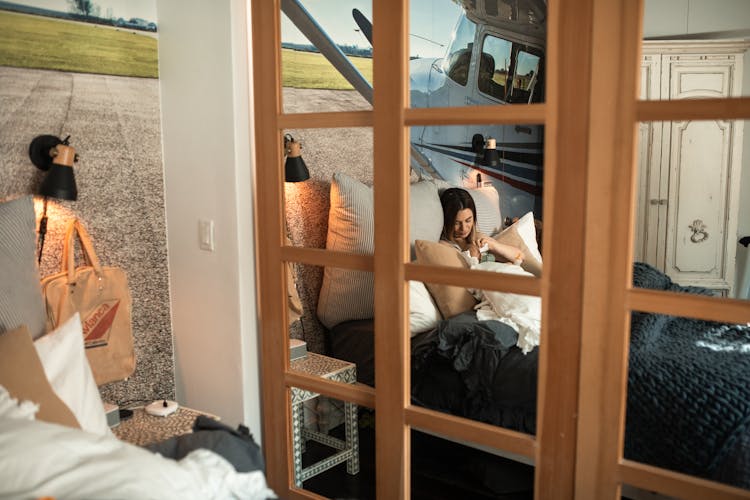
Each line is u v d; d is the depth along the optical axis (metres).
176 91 2.54
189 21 2.45
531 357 1.89
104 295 2.40
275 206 2.38
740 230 1.58
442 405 2.08
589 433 1.80
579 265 1.76
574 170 1.74
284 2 2.27
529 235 1.90
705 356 1.65
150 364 2.68
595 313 1.75
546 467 1.89
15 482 1.35
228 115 2.39
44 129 2.30
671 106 1.60
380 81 2.05
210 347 2.60
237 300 2.48
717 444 1.64
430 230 2.04
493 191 1.95
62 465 1.40
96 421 1.91
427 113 1.98
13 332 1.81
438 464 2.12
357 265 2.22
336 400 2.38
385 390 2.18
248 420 2.55
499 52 1.99
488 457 2.02
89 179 2.43
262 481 1.63
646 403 1.73
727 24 1.53
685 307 1.64
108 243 2.51
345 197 2.21
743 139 1.56
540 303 1.85
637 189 1.67
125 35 2.48
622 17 1.63
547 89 1.75
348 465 2.38
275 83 2.31
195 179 2.54
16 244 2.04
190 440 1.80
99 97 2.43
